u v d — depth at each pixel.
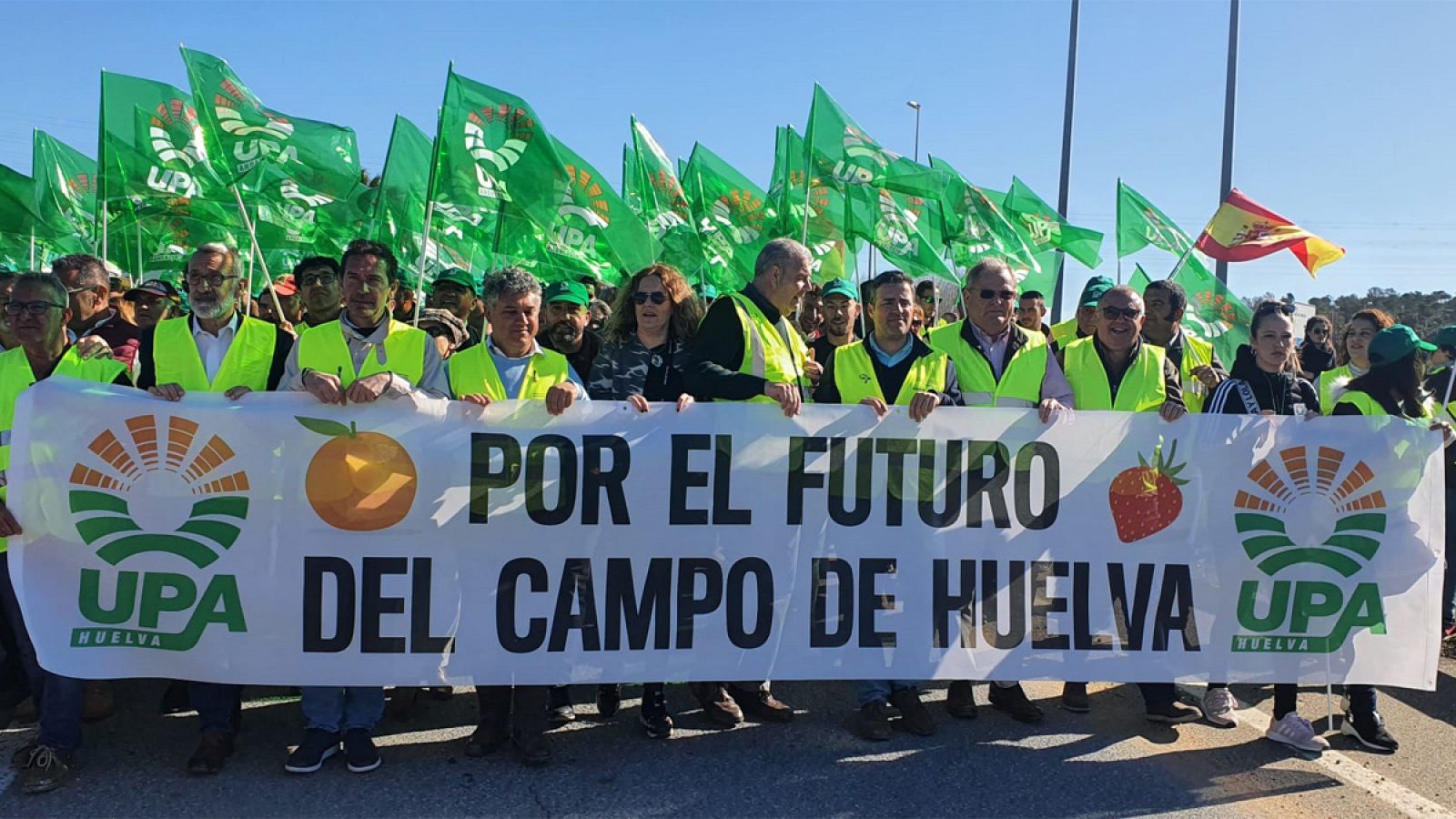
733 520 4.00
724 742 4.03
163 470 3.64
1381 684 4.12
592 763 3.80
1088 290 5.73
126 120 6.17
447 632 3.81
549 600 3.89
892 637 4.07
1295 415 4.18
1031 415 4.12
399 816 3.33
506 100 5.41
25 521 3.52
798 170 7.41
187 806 3.35
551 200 5.44
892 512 4.08
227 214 6.19
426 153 7.33
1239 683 4.59
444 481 3.82
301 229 6.34
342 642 3.75
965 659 4.09
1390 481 4.14
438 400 3.82
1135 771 3.81
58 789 3.44
